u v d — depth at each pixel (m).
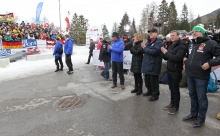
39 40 14.98
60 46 8.01
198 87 2.95
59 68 8.92
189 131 2.92
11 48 12.01
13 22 16.02
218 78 5.44
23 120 3.43
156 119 3.36
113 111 3.75
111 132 2.94
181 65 3.46
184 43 3.34
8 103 4.32
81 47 26.45
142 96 4.64
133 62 4.63
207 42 2.80
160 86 5.45
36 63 10.53
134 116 3.50
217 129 2.96
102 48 6.28
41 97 4.71
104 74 6.54
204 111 2.99
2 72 7.89
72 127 3.12
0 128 3.14
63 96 4.77
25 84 5.99
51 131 3.01
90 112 3.72
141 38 4.52
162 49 3.54
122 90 5.19
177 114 3.55
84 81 6.32
